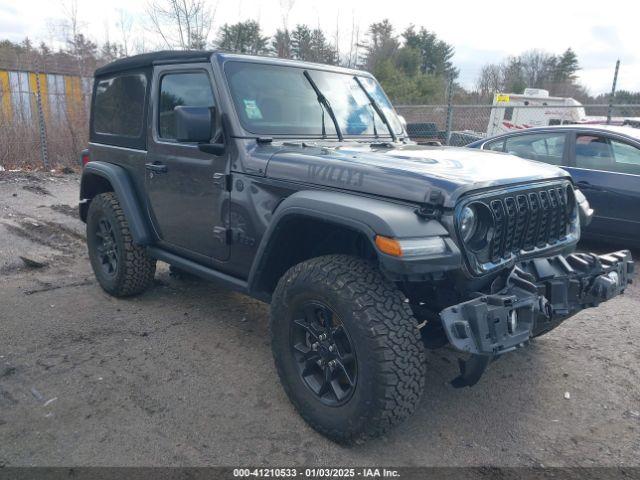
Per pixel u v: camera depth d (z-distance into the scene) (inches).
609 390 135.2
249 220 131.1
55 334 158.4
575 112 704.4
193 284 203.8
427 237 98.6
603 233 249.8
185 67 149.3
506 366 146.0
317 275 107.0
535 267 116.2
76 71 589.6
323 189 114.5
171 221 158.6
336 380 110.9
